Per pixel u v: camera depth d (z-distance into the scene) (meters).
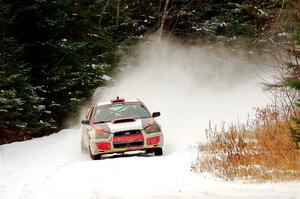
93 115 43.28
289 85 22.06
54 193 29.75
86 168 35.03
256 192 25.62
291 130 23.95
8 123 56.72
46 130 66.69
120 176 31.50
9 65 59.12
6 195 31.28
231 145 37.44
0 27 66.31
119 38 95.06
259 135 38.75
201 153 37.50
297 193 24.83
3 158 47.44
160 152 40.69
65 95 69.25
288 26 54.53
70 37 79.81
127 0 105.25
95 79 74.50
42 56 68.50
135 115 43.12
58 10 68.94
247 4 95.62
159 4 104.75
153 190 27.78
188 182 28.81
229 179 28.86
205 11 103.25
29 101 60.12
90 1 87.88
